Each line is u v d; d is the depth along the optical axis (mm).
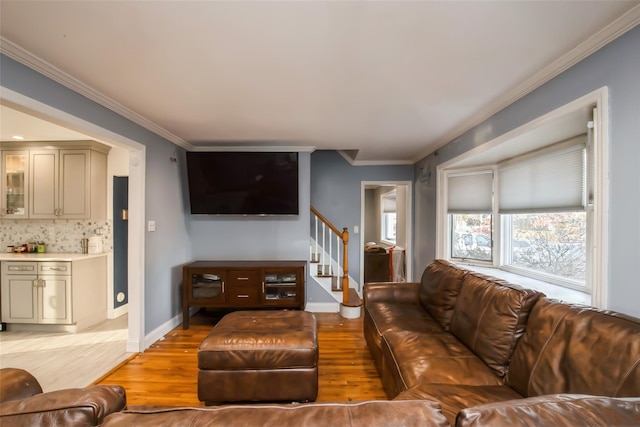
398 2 1262
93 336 3166
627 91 1368
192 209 3715
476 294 1956
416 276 4668
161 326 3156
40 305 3238
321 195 4820
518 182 2912
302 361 1928
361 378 2330
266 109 2523
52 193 3512
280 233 3939
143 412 640
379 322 2426
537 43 1558
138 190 2775
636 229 1334
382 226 7477
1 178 3527
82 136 3309
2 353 2762
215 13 1334
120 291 3879
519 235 3029
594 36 1471
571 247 2400
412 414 622
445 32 1473
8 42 1546
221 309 4000
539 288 2424
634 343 1021
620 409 661
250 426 594
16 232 3809
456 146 3236
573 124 1913
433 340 1981
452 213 3650
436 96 2250
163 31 1469
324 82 2021
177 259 3541
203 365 1907
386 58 1719
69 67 1818
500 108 2373
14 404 695
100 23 1403
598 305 1480
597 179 1499
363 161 4805
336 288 4109
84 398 707
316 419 609
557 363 1232
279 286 3445
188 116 2686
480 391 1400
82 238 3760
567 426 609
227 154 3570
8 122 2832
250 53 1671
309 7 1293
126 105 2426
